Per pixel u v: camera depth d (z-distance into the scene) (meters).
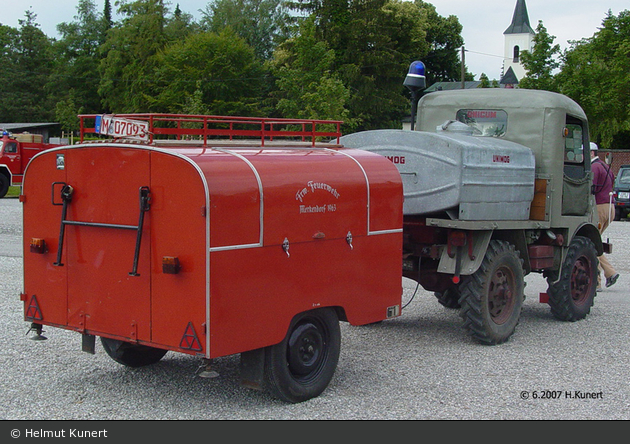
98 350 6.84
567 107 8.23
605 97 31.22
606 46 34.50
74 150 5.33
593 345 7.41
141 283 4.98
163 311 4.86
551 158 8.02
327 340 5.66
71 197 5.38
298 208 5.21
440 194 7.05
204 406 5.26
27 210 5.70
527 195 7.82
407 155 7.25
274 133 5.98
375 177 6.00
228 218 4.69
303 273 5.28
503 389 5.82
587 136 8.86
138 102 56.50
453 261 7.20
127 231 5.03
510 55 110.31
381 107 51.06
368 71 52.03
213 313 4.62
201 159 4.73
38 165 5.58
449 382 6.00
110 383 5.80
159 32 59.78
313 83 33.50
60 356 6.59
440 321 8.58
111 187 5.12
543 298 8.62
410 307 9.46
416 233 7.57
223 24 65.25
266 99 47.38
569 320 8.63
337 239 5.59
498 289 7.40
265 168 5.05
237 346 4.79
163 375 6.06
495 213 7.38
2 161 28.81
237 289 4.77
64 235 5.45
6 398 5.38
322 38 51.22
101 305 5.25
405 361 6.68
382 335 7.80
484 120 8.47
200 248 4.62
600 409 5.34
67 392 5.55
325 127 31.89
